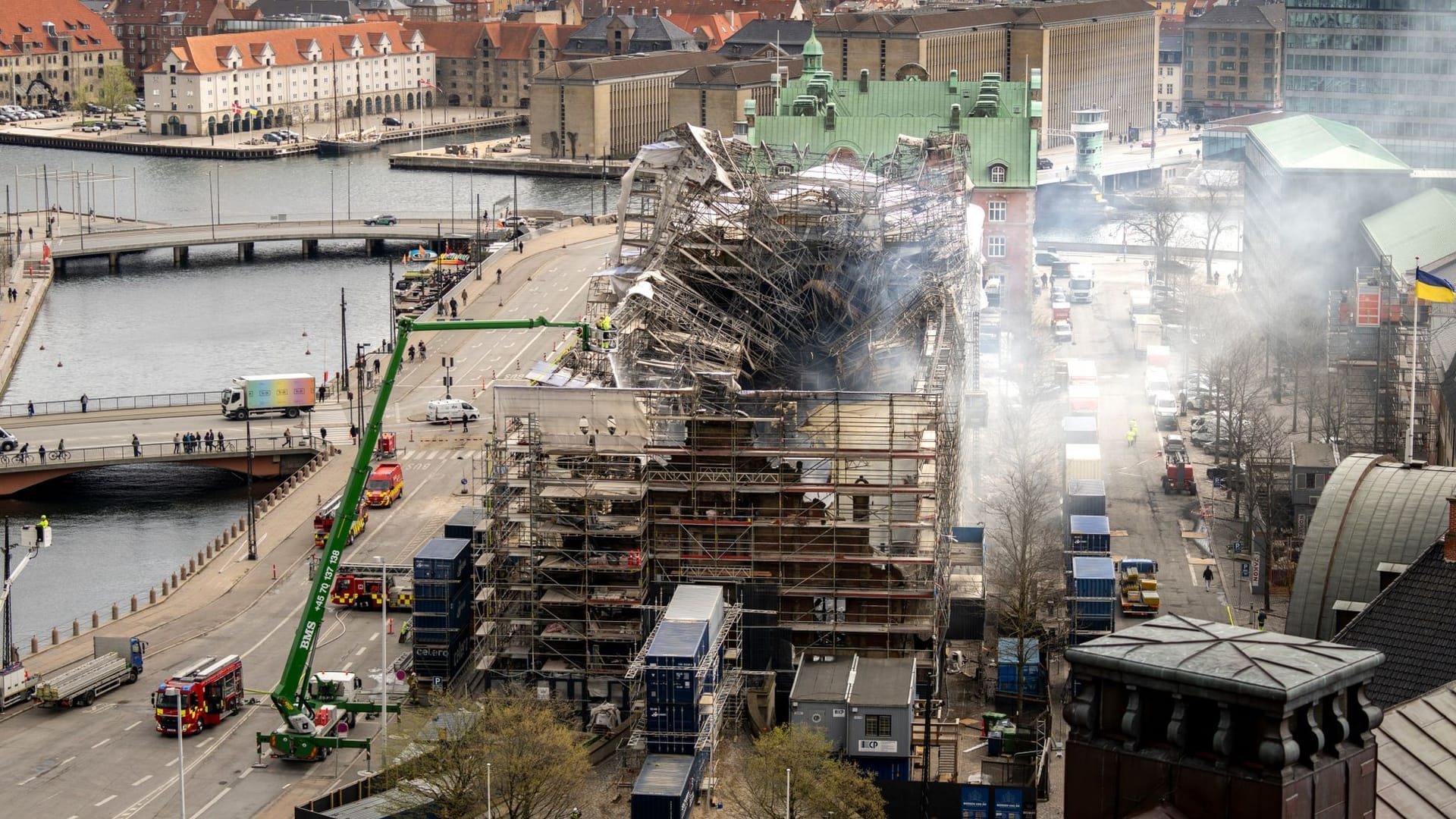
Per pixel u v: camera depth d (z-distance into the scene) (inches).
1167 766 3257.9
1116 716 3312.0
